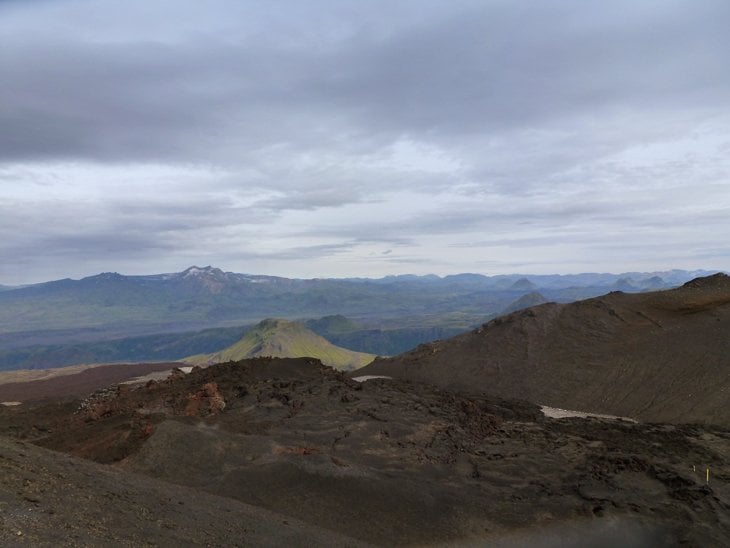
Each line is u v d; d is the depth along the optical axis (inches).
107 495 627.2
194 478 986.7
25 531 437.1
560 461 1254.3
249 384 1851.6
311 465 1063.0
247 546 629.9
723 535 900.0
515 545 887.1
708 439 1438.2
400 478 1088.2
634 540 909.2
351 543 778.8
